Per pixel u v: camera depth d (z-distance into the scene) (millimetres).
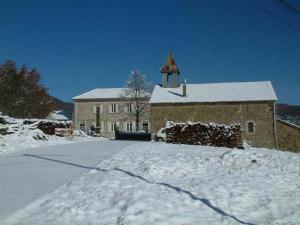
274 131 46188
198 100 48406
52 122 31922
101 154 17297
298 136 45500
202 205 8570
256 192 9852
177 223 7340
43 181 11094
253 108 47031
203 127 28781
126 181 10656
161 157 15156
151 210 7922
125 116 66938
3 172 12578
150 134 43156
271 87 49812
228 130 28359
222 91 50312
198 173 12219
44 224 7301
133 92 63344
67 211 8000
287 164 14656
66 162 14766
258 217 8023
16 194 9539
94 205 8430
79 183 10617
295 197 9609
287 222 7672
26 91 59000
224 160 14344
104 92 70125
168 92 52000
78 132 38219
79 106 68750
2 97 57031
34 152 18234
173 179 11219
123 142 26750
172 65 54125
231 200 9062
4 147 19453
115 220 7516
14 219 7559
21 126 26125
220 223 7449
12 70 58219
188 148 21250
